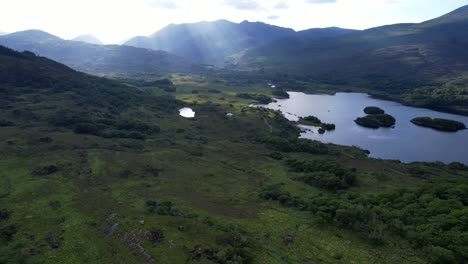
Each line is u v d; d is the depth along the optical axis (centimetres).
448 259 5347
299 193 8800
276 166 11281
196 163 11288
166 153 12056
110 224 6366
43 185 8388
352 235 6575
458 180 8488
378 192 8738
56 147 11238
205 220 6894
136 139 13838
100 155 10962
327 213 7262
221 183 9600
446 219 6256
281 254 5819
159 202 7656
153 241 5725
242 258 5391
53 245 5712
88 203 7506
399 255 5825
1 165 9356
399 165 11800
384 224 6694
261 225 7025
